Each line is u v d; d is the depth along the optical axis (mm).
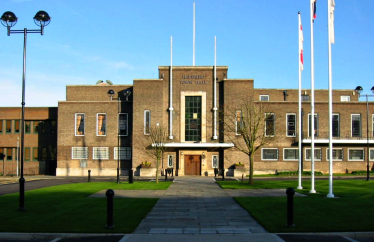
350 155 50781
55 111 55375
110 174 51062
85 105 51938
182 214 17297
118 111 49312
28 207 18906
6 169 55469
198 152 49469
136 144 49250
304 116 50875
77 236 13008
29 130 56062
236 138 49062
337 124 51219
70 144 51562
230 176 48281
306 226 14055
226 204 20469
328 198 21938
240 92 49219
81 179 42656
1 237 12906
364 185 30547
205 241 12102
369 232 13062
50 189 28219
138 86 50031
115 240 12344
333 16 22891
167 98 50531
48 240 12586
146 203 20547
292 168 49875
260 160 49969
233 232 13445
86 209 18281
